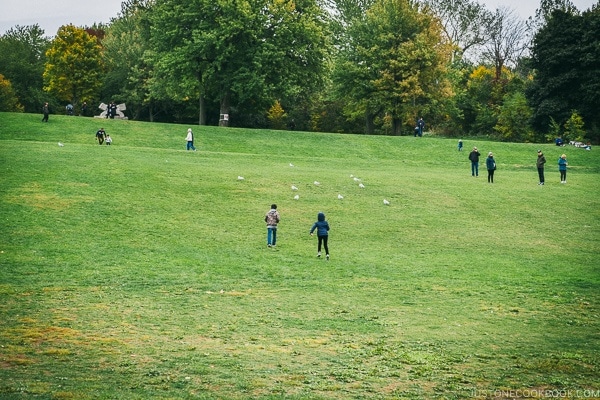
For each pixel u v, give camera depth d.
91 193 34.53
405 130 103.25
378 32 87.06
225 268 24.86
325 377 13.89
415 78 82.31
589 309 20.81
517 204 39.44
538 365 15.20
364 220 34.00
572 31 86.25
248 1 73.69
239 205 35.00
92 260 24.81
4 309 18.38
